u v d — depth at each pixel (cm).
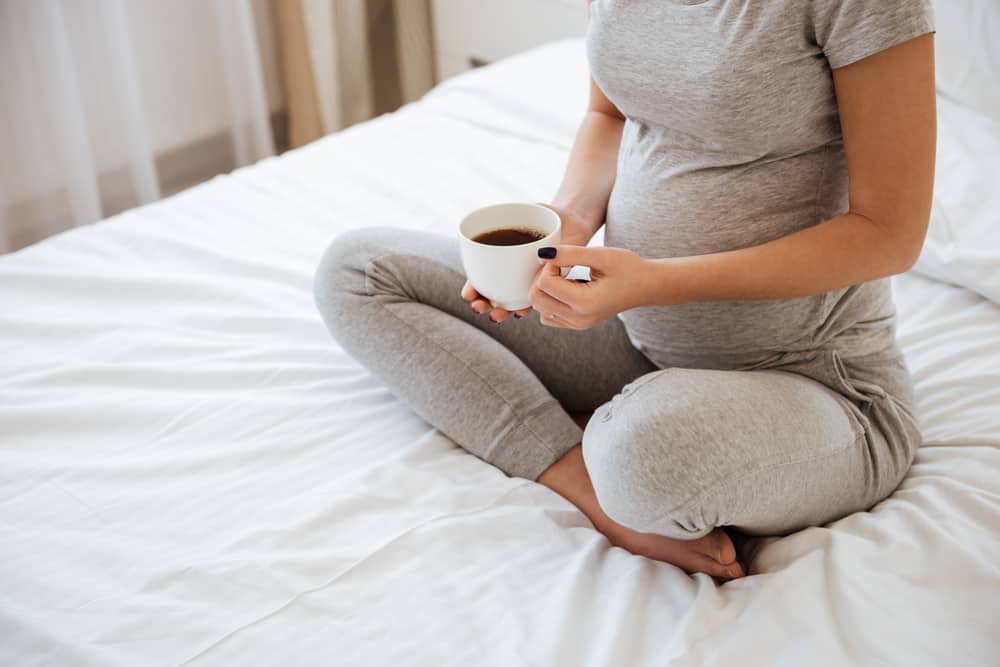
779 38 92
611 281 94
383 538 103
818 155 98
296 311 146
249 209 170
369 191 174
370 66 301
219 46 274
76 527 108
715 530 102
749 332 105
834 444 98
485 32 269
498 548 103
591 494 110
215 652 91
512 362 117
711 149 101
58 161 247
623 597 95
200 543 105
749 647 88
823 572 95
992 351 124
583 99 189
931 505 101
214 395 128
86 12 239
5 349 138
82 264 157
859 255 92
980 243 135
